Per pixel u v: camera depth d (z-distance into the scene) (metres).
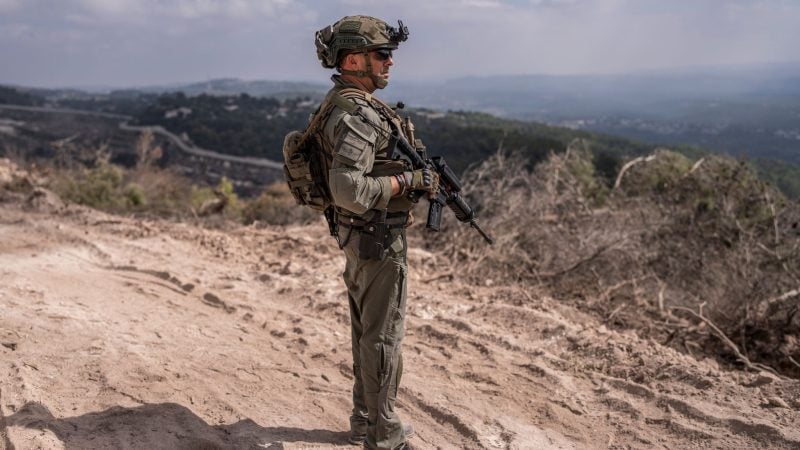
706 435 3.29
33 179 12.59
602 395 3.82
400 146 2.62
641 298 6.95
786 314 6.00
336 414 3.46
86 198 12.91
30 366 3.58
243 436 3.09
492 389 3.88
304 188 2.74
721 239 8.69
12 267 6.09
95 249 7.11
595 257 7.52
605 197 11.21
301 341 4.55
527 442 3.25
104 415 3.10
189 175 66.00
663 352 4.45
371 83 2.68
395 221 2.70
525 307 5.67
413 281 6.45
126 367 3.72
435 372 4.12
